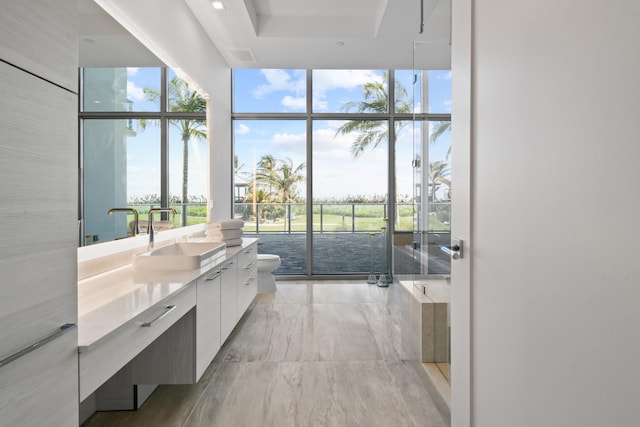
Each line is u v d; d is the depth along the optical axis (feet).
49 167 2.95
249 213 16.20
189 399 6.59
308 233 16.20
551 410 3.05
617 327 2.37
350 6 11.30
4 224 2.51
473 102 4.61
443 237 6.79
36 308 2.81
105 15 6.54
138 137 7.77
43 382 2.89
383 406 6.37
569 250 2.82
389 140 16.16
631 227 2.25
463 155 4.93
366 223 16.34
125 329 4.10
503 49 3.83
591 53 2.57
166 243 9.21
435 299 7.33
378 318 11.07
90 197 6.11
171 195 9.45
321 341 9.29
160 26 8.51
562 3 2.87
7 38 2.53
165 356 6.31
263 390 6.90
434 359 7.35
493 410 4.09
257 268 12.94
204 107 11.82
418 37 8.52
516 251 3.59
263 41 12.18
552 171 3.03
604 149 2.47
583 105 2.66
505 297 3.81
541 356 3.19
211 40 12.13
